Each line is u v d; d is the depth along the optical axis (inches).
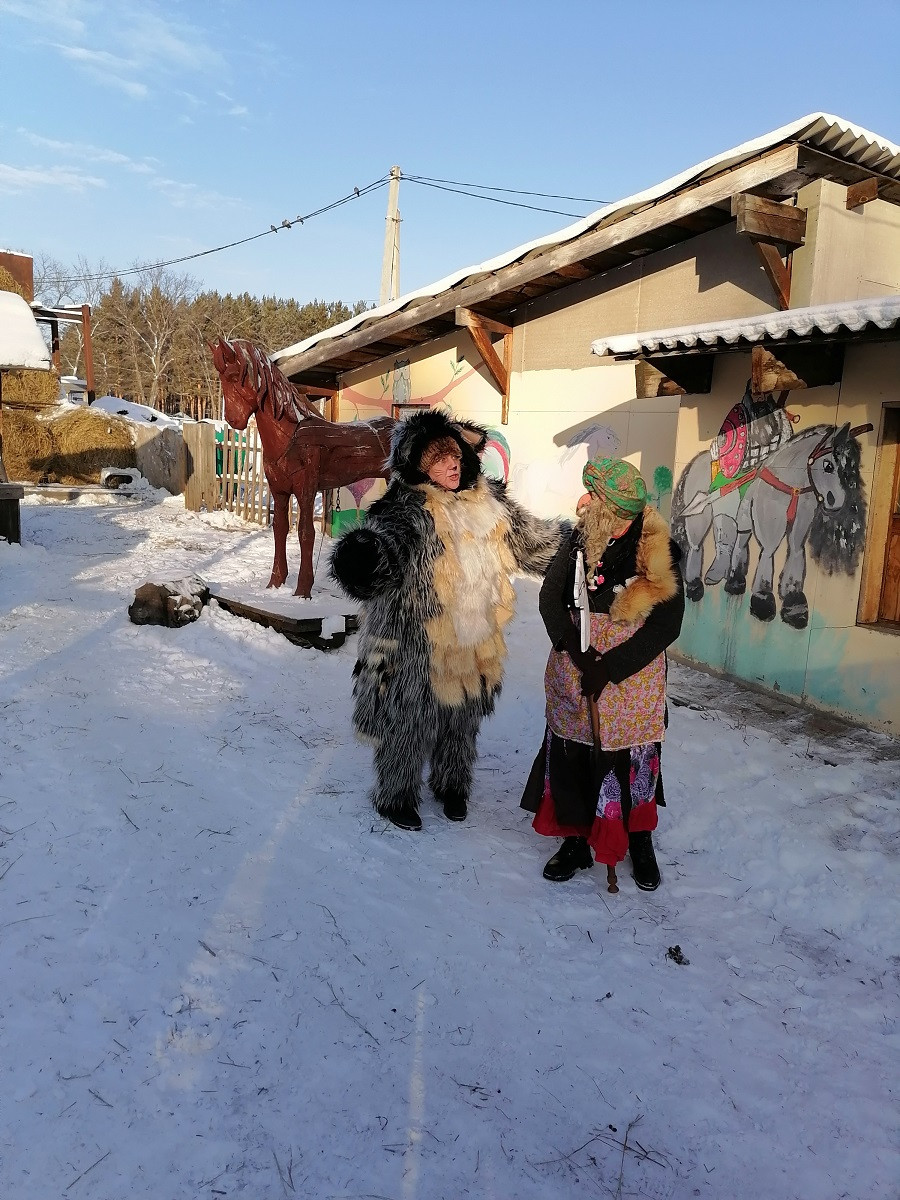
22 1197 74.0
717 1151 85.8
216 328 2822.3
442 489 141.7
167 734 181.0
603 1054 98.3
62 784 151.3
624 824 129.5
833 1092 94.7
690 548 269.6
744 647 249.3
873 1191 82.1
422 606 138.5
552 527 154.2
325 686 227.3
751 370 238.7
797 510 230.2
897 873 139.9
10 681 203.5
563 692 130.3
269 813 149.9
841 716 219.3
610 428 333.4
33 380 783.1
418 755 145.7
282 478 298.2
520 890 132.0
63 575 349.1
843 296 267.4
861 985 115.0
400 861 137.4
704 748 192.7
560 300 350.9
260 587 314.3
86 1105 84.5
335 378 491.8
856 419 213.2
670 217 271.4
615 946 119.3
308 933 115.6
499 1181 80.4
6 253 635.5
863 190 255.6
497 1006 104.8
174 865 129.8
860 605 215.0
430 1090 90.7
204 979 104.3
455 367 409.7
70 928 111.4
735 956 119.2
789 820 158.4
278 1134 83.4
